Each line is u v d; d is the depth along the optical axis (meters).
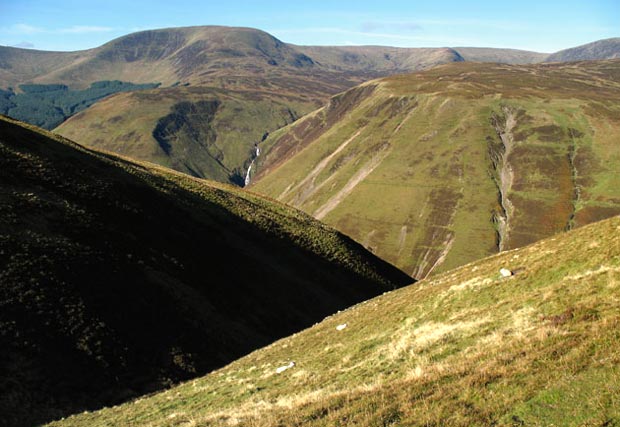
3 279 30.69
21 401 24.89
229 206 78.56
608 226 28.20
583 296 19.48
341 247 88.06
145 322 36.81
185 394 26.27
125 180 61.06
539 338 15.76
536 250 31.67
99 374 29.84
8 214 37.28
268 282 60.44
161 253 49.28
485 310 23.42
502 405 12.04
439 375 15.41
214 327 43.34
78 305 32.97
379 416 13.07
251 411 18.16
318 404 15.75
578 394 11.54
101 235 43.69
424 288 36.44
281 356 31.03
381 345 24.92
